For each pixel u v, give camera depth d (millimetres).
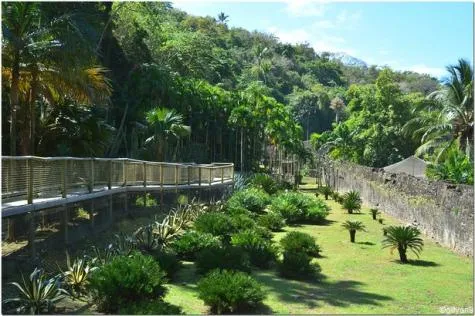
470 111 32312
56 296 8781
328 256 16016
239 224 18875
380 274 13539
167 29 67000
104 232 15234
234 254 12633
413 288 12000
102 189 15828
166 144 38031
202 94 55250
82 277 9648
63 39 16234
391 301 10758
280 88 115188
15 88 16625
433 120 37625
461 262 15398
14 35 16094
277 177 54781
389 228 16422
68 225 14156
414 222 23188
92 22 27812
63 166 12898
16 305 8555
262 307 9914
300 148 66250
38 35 16562
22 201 10945
